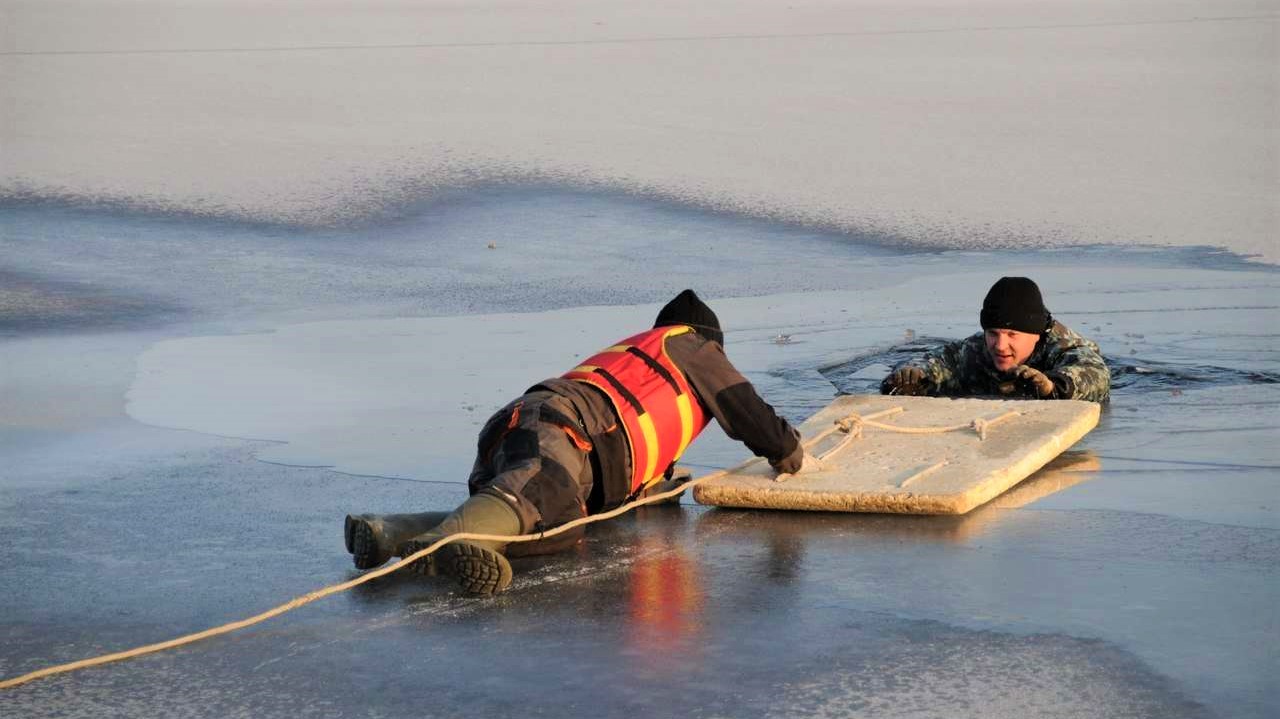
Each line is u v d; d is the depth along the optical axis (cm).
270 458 2266
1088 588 1559
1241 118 6338
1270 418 2333
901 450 2045
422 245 4497
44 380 2903
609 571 1677
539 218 4834
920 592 1567
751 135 6141
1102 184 5144
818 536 1788
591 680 1360
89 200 5141
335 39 9594
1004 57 8369
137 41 9575
